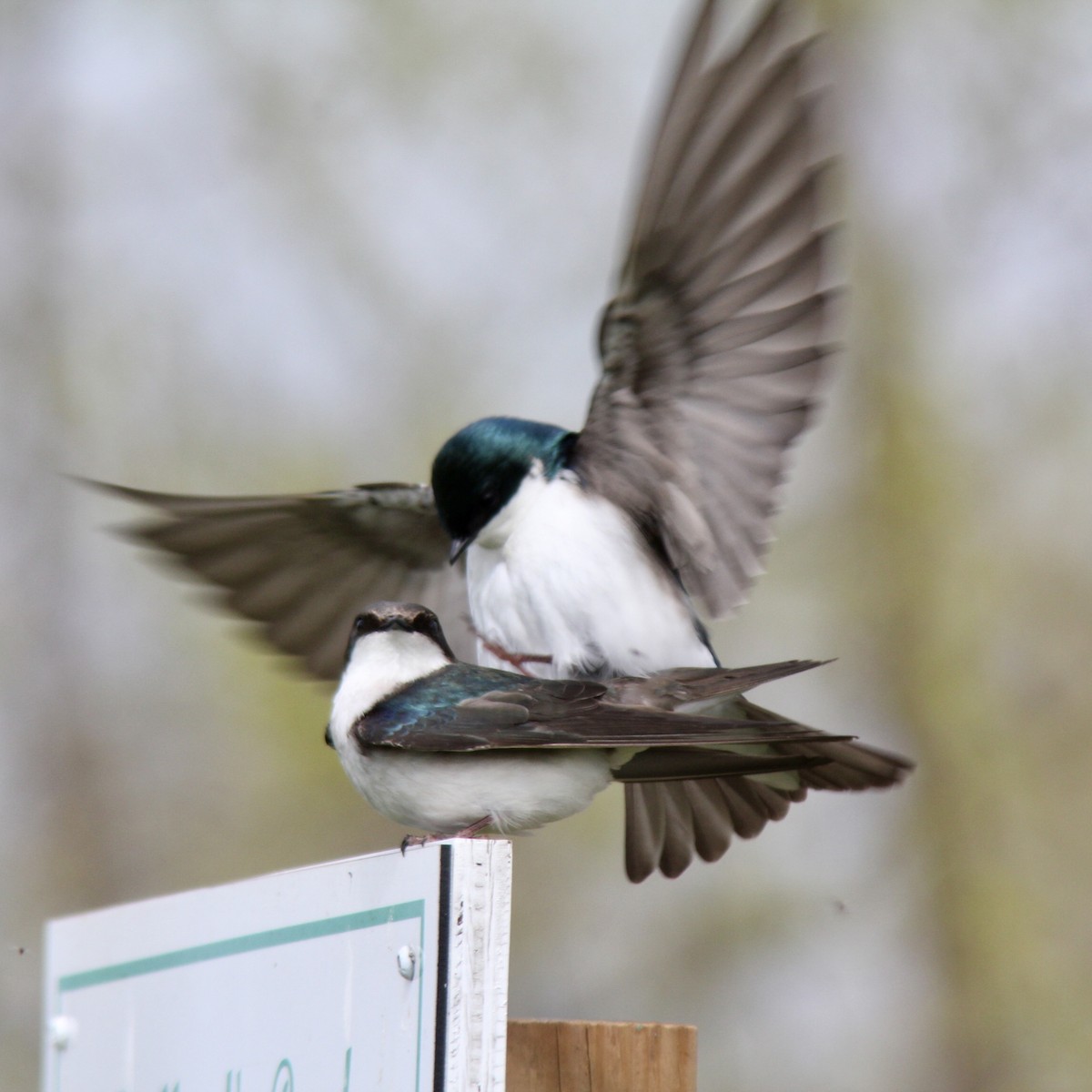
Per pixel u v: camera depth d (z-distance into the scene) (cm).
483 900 434
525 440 672
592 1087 529
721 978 1291
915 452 1412
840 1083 1288
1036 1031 1323
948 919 1345
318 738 1316
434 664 593
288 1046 496
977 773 1360
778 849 1324
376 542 785
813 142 596
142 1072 582
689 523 657
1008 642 1385
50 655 1398
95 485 734
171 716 1365
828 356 616
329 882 489
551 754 556
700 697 579
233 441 1415
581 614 653
